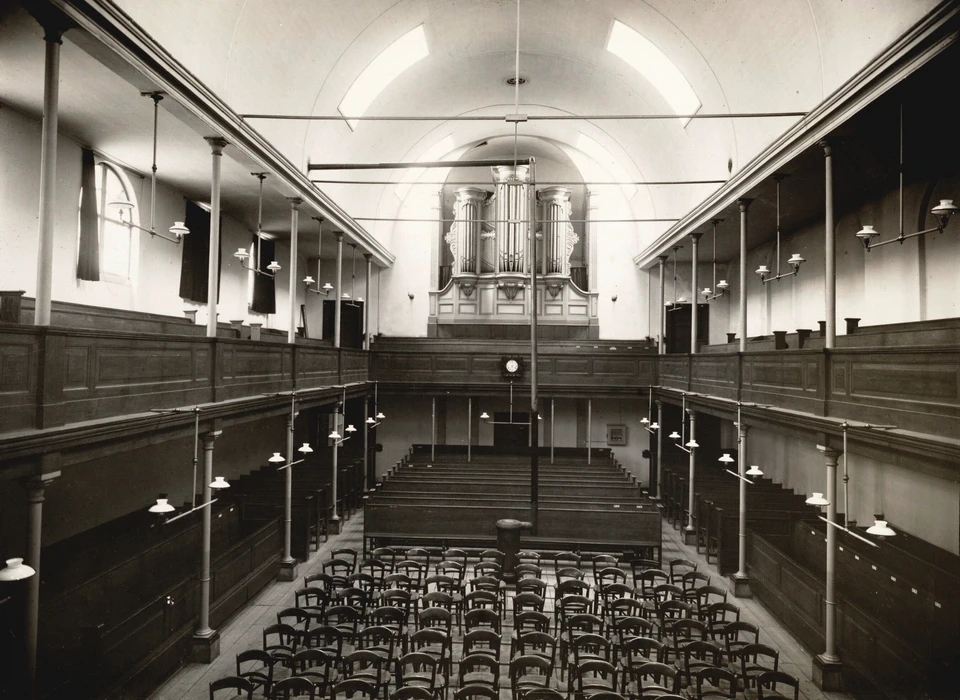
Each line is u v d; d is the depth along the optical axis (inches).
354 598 508.7
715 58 637.9
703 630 427.2
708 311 1048.8
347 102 764.0
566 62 832.9
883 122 431.2
